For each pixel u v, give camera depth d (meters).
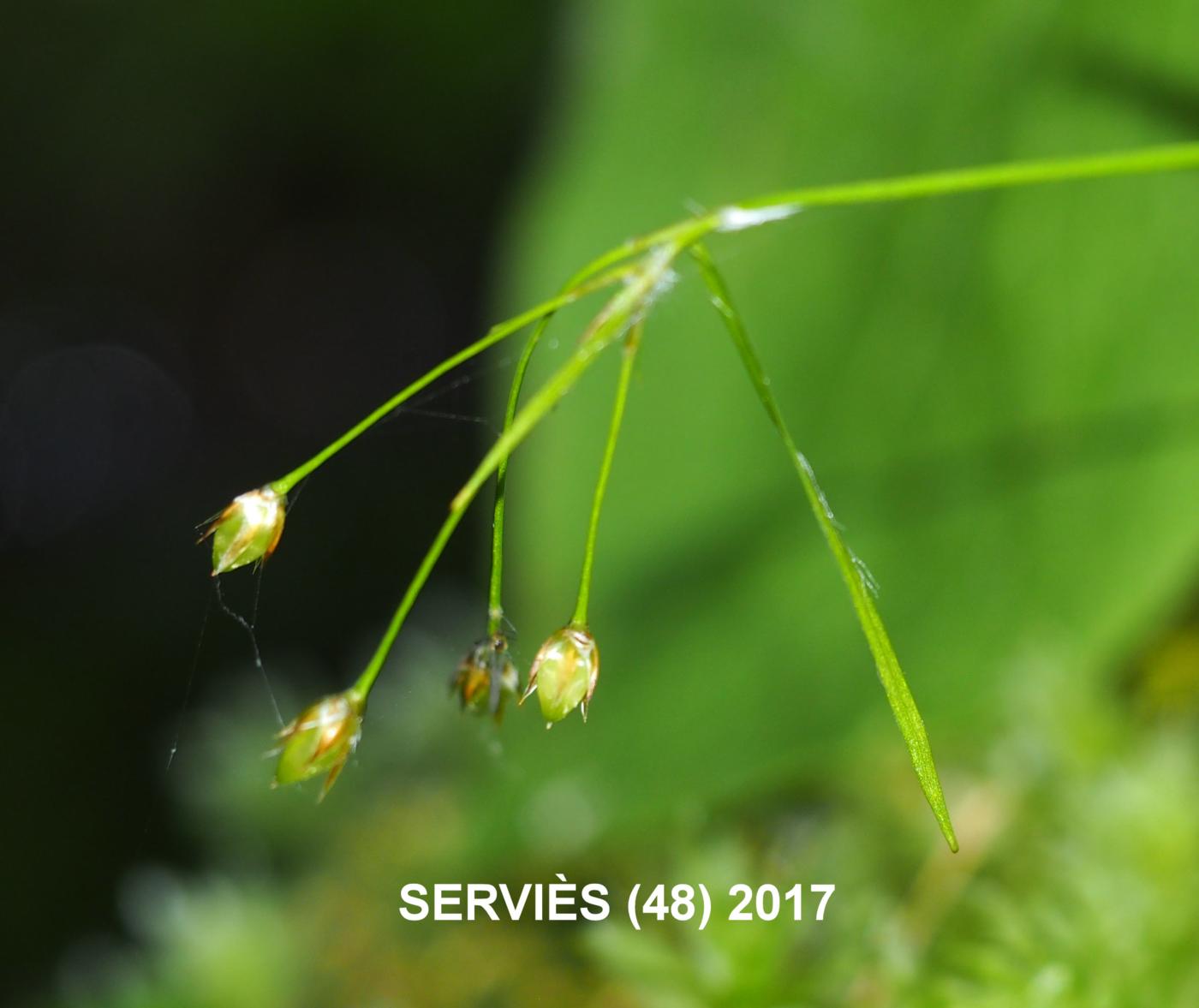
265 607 0.50
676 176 0.21
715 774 0.20
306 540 0.50
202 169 0.53
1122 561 0.19
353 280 0.60
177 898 0.21
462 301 0.58
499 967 0.20
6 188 0.56
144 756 0.48
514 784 0.20
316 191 0.56
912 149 0.21
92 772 0.47
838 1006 0.16
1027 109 0.21
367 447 0.51
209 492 0.60
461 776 0.24
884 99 0.21
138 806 0.46
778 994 0.16
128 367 0.62
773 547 0.20
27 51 0.49
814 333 0.21
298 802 0.24
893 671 0.13
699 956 0.16
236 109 0.49
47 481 0.60
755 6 0.21
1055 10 0.21
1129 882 0.17
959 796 0.19
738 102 0.21
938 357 0.20
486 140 0.48
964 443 0.20
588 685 0.13
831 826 0.20
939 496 0.20
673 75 0.21
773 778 0.20
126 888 0.21
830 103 0.21
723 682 0.20
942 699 0.20
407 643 0.27
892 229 0.21
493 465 0.12
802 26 0.21
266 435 0.62
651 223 0.21
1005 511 0.20
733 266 0.21
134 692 0.50
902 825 0.19
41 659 0.51
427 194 0.54
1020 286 0.20
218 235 0.59
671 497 0.21
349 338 0.61
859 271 0.21
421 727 0.25
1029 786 0.19
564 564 0.20
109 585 0.54
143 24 0.48
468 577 0.46
